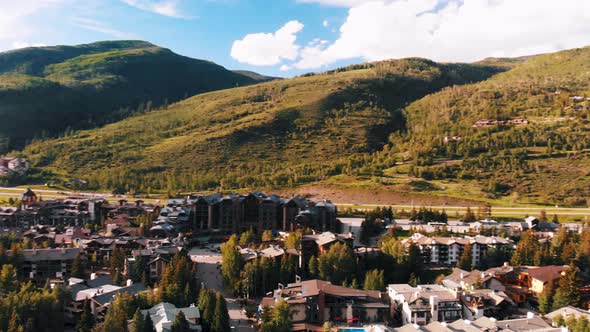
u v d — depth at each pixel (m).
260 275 187.25
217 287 192.50
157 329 134.75
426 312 157.25
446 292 165.25
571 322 140.88
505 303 166.38
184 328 136.88
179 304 158.88
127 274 185.25
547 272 184.25
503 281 189.12
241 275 187.50
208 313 149.25
